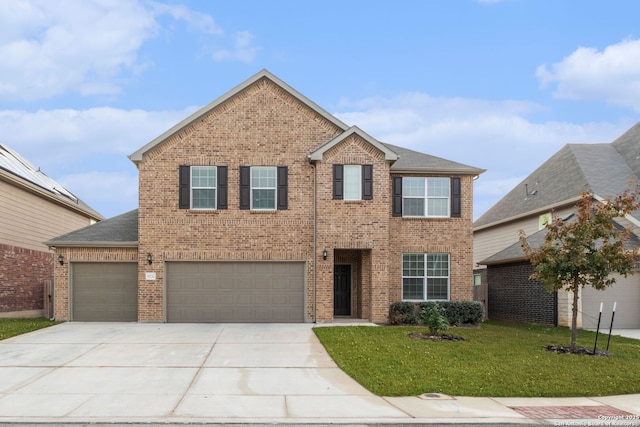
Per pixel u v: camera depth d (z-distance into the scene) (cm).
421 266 2039
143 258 1897
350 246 1917
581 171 2506
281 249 1927
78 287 1941
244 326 1805
